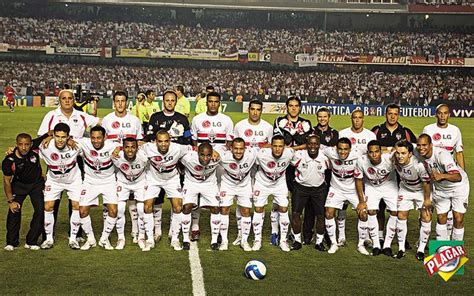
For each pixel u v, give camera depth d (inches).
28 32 2229.3
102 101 1868.8
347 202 374.9
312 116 1740.9
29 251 339.6
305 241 374.9
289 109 382.3
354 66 2253.9
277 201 361.1
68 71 2167.8
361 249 352.2
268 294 270.1
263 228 419.2
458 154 380.2
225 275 297.9
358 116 376.8
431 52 2226.9
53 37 2233.0
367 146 343.0
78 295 265.3
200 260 325.7
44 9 2333.9
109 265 313.3
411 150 334.0
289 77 2202.3
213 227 355.9
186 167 354.0
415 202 354.3
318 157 351.6
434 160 330.0
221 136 382.9
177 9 2368.4
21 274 295.3
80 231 384.5
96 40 2249.0
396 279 298.2
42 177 354.9
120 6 2303.2
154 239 366.3
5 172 336.5
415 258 341.7
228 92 2032.5
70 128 372.8
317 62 2183.8
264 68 2269.9
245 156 350.9
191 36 2301.9
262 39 2303.2
